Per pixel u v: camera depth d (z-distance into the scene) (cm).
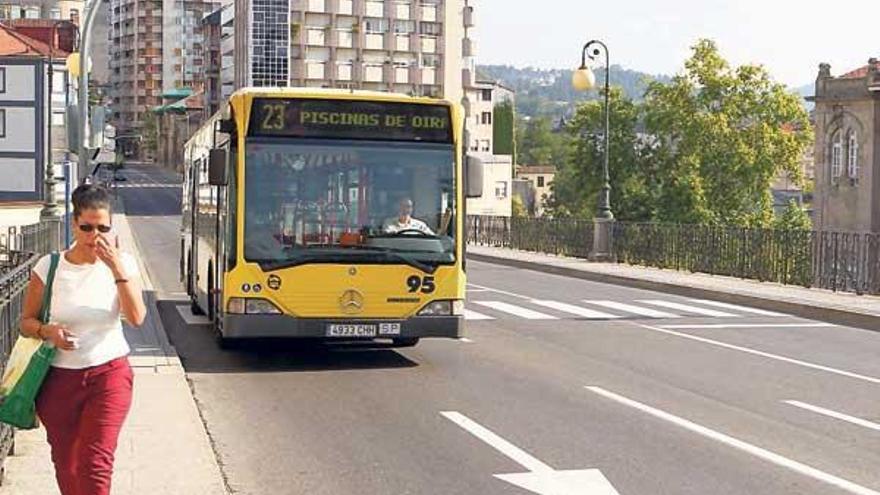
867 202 6825
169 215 7831
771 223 7294
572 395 1206
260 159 1354
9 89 8425
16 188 8431
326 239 1362
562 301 2464
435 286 1386
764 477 840
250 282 1348
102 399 592
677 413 1105
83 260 600
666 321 2045
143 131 18388
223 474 823
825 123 7112
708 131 7219
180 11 19775
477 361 1470
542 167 17362
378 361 1459
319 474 838
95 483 587
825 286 2600
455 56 12462
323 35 11838
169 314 2028
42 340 589
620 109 7619
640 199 7412
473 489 795
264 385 1262
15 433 846
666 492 791
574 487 803
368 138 1377
